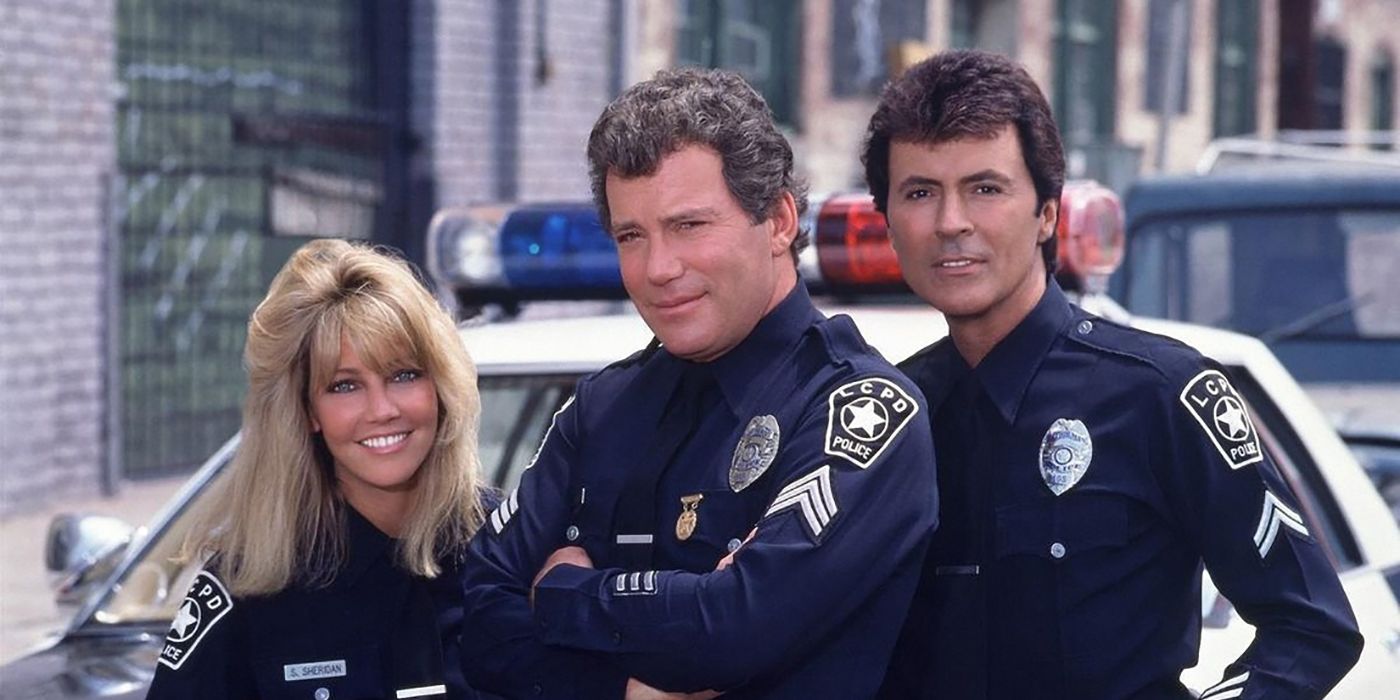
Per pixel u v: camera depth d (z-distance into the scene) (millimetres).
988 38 33562
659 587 5055
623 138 5137
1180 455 5348
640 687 5188
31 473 19406
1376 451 11508
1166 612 5426
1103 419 5426
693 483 5242
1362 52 44594
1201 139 39219
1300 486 8352
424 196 23938
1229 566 5344
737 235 5145
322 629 5660
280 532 5574
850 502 5043
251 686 5691
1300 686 5230
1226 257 14547
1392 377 13906
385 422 5602
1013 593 5461
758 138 5141
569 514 5512
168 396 21859
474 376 5797
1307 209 14453
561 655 5289
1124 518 5383
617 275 8469
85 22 19734
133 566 8016
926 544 5242
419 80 23844
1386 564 8414
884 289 7941
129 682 7168
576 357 8266
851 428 5113
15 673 7367
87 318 20094
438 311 5723
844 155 30141
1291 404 8469
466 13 24141
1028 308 5566
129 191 21172
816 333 5312
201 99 21969
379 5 23781
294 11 22969
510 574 5496
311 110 23312
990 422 5551
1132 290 14625
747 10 28516
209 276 22250
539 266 8500
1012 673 5465
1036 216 5512
